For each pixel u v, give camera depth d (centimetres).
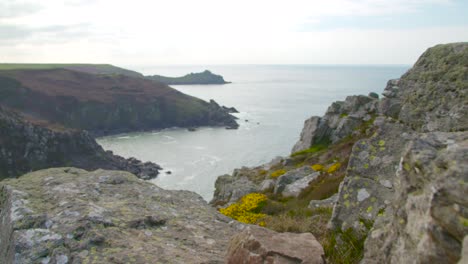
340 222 927
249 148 13000
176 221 1073
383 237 655
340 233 910
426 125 984
